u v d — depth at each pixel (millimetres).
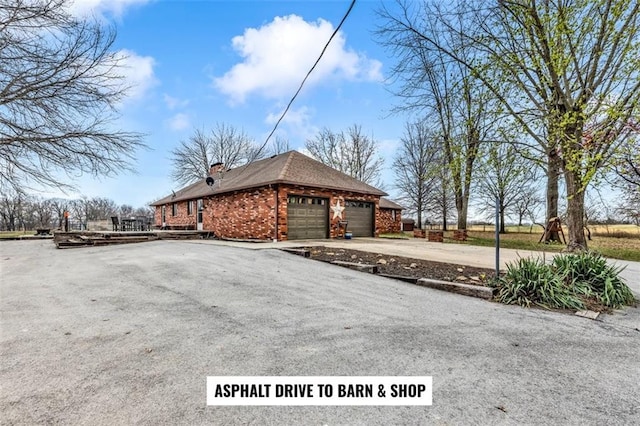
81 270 6414
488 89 10664
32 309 3844
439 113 15461
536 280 4473
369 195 16031
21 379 2207
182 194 22250
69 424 1737
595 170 7367
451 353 2723
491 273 5953
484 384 2236
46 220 32094
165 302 4156
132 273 6004
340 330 3217
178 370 2369
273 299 4324
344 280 5551
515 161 10875
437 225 30688
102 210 38531
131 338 2961
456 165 12117
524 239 15852
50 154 9969
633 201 12367
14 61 8805
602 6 8602
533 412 1926
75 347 2752
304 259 7598
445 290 5055
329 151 36531
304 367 2441
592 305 4242
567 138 8336
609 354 2787
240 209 14672
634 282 6035
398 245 11125
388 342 2932
